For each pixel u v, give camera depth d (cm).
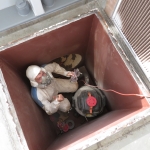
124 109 121
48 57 131
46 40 113
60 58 141
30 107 117
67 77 149
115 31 107
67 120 147
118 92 124
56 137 140
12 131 117
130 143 114
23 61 121
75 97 141
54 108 127
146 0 79
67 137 120
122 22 103
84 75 157
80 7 138
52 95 132
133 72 100
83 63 158
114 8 101
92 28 117
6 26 133
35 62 128
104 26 105
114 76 120
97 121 126
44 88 127
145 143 114
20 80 121
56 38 116
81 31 118
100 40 115
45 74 123
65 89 143
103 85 143
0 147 115
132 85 104
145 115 94
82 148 90
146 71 102
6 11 135
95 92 141
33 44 111
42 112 138
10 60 113
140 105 104
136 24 92
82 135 103
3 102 114
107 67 123
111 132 93
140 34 93
